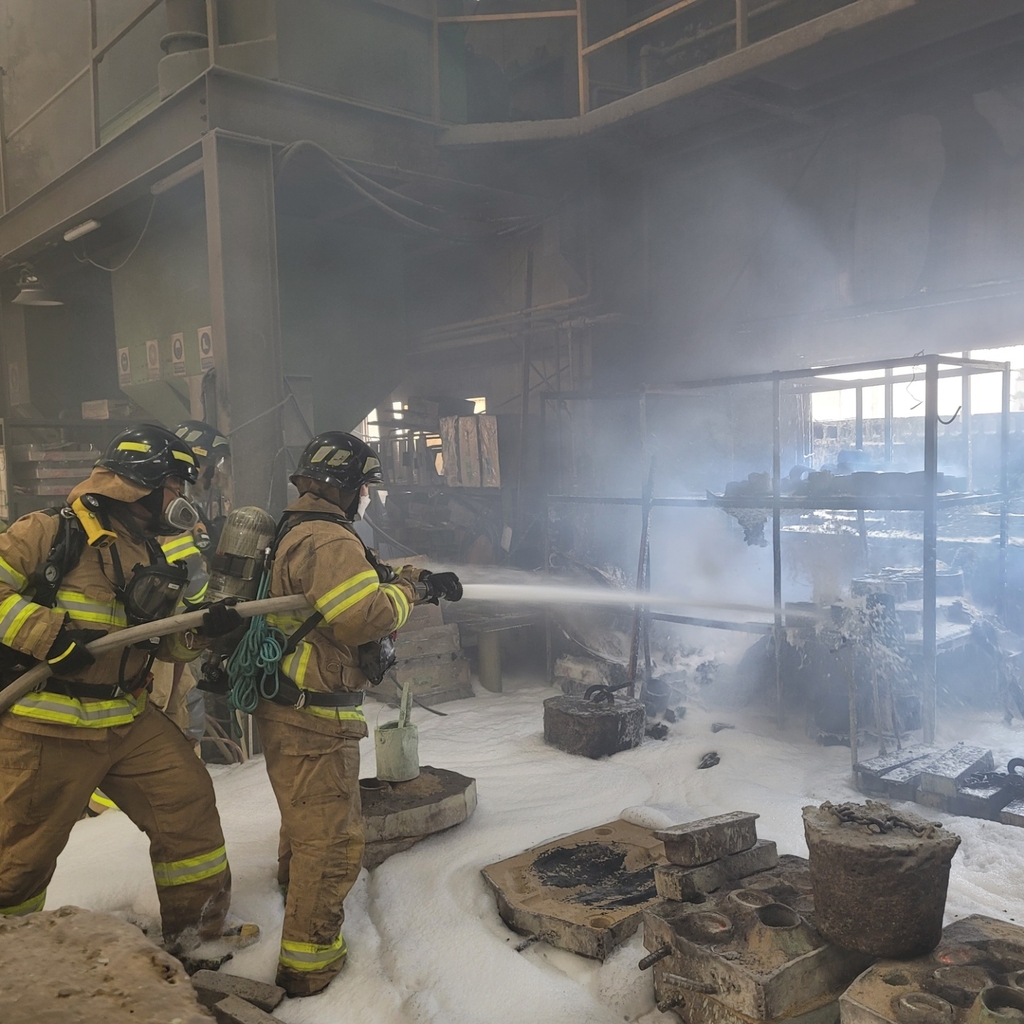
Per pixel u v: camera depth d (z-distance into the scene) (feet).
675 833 8.75
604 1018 8.00
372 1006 8.13
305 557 8.57
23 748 7.81
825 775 13.73
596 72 23.49
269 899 10.05
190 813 8.95
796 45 16.14
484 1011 8.01
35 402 31.37
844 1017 6.64
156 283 22.71
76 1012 4.96
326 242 25.05
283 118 18.29
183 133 18.28
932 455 13.92
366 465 9.23
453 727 17.39
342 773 8.78
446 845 11.45
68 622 8.01
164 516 8.64
